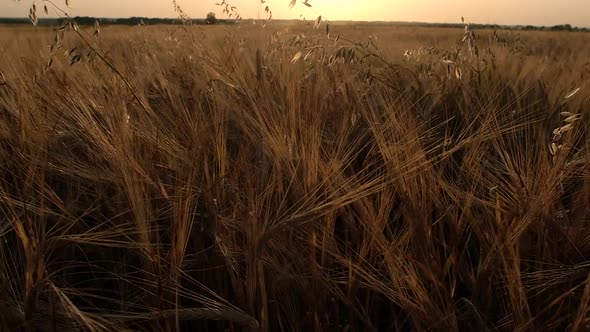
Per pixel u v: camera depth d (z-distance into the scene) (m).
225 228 1.76
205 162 1.89
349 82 2.62
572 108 3.08
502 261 1.62
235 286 1.58
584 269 1.61
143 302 1.67
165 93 2.81
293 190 1.77
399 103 2.57
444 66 3.58
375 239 1.65
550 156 1.97
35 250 1.44
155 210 1.83
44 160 1.90
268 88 2.72
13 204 1.78
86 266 1.96
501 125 2.46
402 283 1.55
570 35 19.98
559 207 1.85
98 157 2.07
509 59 5.02
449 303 1.52
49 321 1.47
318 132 1.95
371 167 2.10
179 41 5.29
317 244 1.75
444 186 1.82
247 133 2.14
